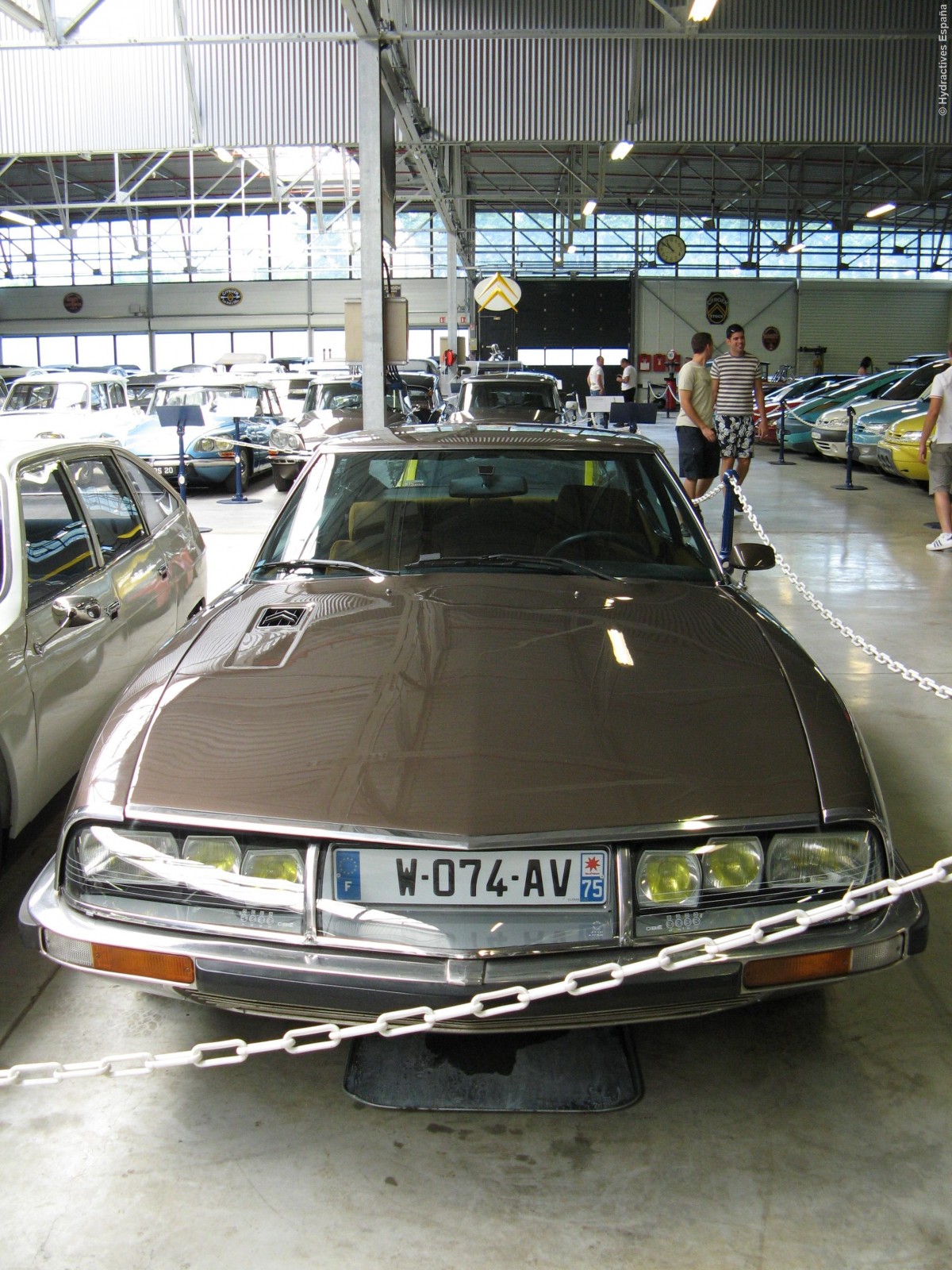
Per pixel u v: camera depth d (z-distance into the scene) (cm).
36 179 3042
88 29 1401
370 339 966
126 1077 208
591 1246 167
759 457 1714
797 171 2886
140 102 1442
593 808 175
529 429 331
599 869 173
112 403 1342
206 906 179
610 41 1473
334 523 295
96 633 309
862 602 643
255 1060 214
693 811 176
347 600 257
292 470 1200
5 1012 230
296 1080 208
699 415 851
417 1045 216
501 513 295
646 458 312
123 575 342
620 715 197
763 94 1497
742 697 206
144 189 3162
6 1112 198
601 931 173
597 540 288
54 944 186
